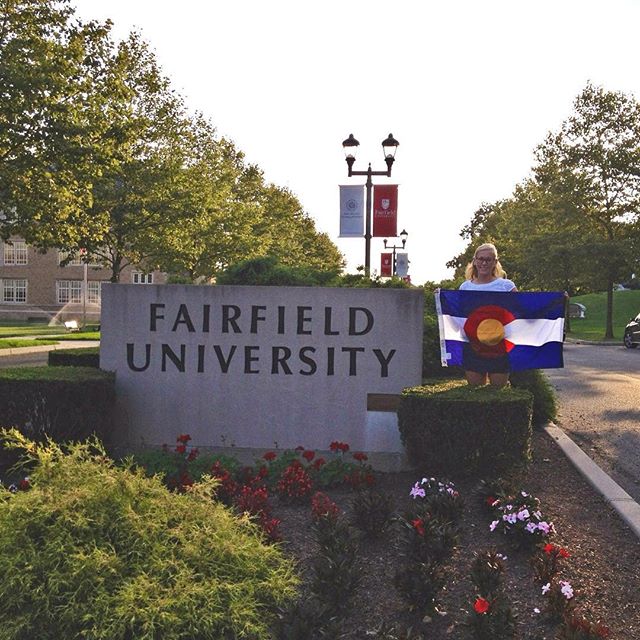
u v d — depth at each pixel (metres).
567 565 4.51
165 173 26.80
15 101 18.61
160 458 6.49
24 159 19.50
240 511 5.02
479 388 6.70
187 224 28.48
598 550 4.81
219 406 7.53
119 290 7.60
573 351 29.47
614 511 5.69
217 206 30.48
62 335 33.09
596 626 3.36
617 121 38.66
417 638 3.37
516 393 6.43
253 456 7.18
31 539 3.55
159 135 27.80
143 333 7.58
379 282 10.61
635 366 21.08
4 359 21.64
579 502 5.95
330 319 7.38
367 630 3.65
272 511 5.50
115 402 7.50
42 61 18.92
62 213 20.53
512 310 6.88
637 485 6.86
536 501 5.06
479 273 7.01
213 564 3.65
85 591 3.38
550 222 42.44
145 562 3.54
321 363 7.39
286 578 3.92
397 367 7.33
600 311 67.25
